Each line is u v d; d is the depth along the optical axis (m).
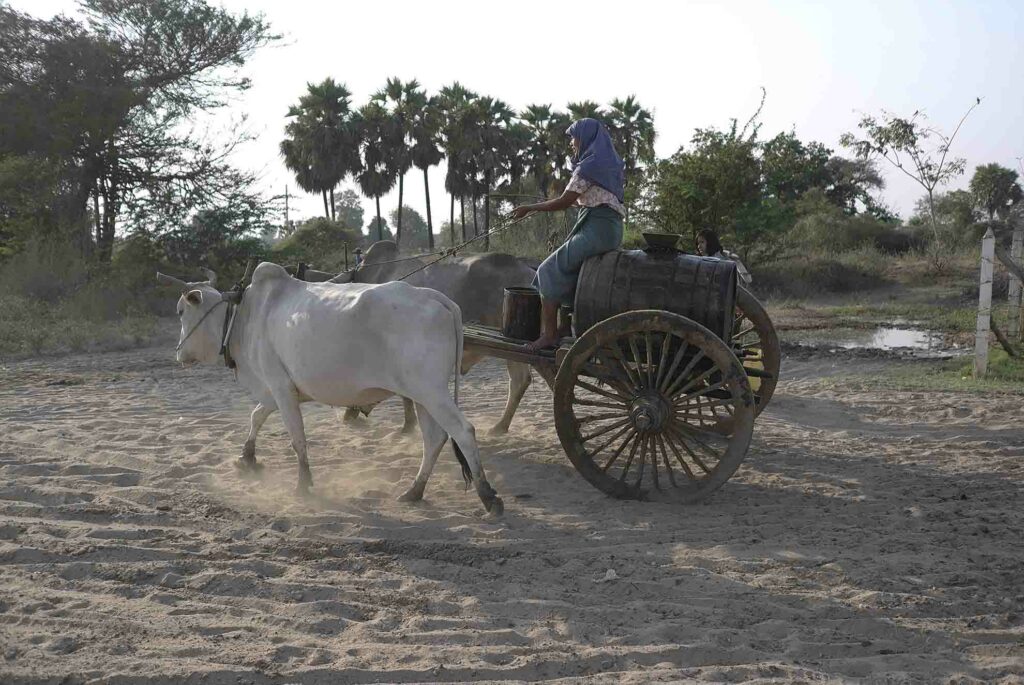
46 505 6.20
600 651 3.98
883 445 8.19
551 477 7.18
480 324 8.27
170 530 5.69
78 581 4.82
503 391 11.19
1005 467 7.37
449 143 40.16
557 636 4.21
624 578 4.95
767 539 5.64
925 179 29.39
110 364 13.76
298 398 6.67
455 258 8.56
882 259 29.83
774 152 26.67
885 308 22.06
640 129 37.50
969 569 5.04
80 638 4.03
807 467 7.46
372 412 9.83
